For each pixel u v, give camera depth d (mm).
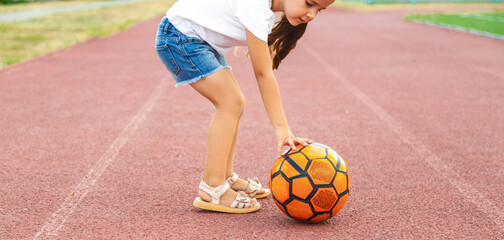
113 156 4672
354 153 4809
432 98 7441
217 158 3330
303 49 13656
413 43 15078
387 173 4242
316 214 3096
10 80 8734
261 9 3074
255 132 5520
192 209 3447
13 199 3600
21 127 5719
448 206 3516
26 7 33469
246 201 3381
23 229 3098
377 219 3275
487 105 7008
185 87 8180
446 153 4840
